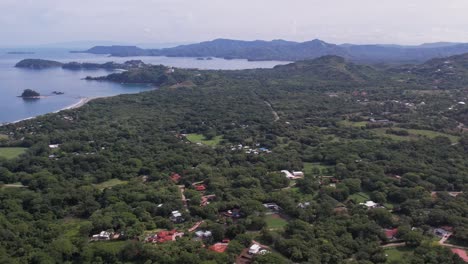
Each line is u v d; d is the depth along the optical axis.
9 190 167.75
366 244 124.38
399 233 130.25
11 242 126.12
